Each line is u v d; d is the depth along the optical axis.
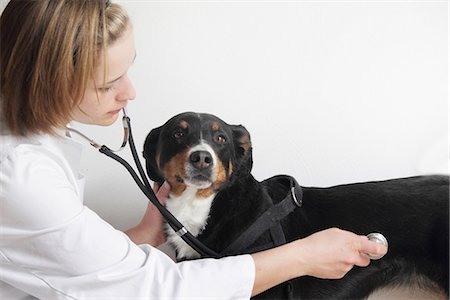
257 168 2.27
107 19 1.25
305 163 2.28
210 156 1.57
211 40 2.54
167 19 2.58
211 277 1.28
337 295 1.74
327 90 2.43
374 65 2.46
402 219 1.75
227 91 2.43
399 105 2.38
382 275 1.77
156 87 2.44
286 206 1.66
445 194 1.80
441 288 1.79
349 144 2.32
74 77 1.21
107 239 1.25
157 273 1.27
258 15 2.58
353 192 1.80
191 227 1.68
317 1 2.59
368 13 2.57
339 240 1.40
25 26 1.21
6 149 1.23
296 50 2.51
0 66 1.27
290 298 1.64
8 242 1.23
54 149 1.33
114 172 2.28
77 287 1.24
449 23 2.53
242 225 1.65
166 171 1.66
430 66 2.46
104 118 1.40
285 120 2.36
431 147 2.28
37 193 1.19
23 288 1.27
